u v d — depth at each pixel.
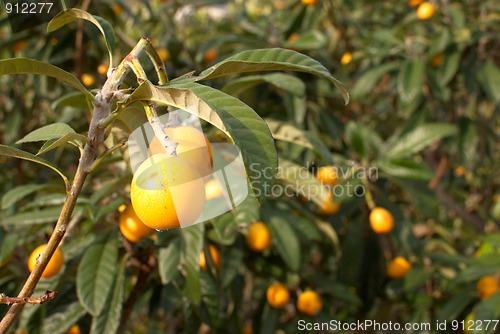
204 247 1.09
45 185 1.05
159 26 1.73
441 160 1.67
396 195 1.43
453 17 1.41
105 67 1.33
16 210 1.21
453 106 1.53
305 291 1.24
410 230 1.29
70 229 1.01
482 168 1.82
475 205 1.61
